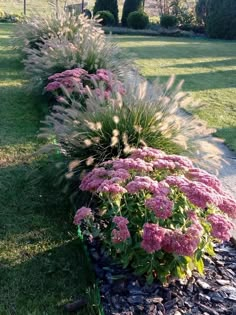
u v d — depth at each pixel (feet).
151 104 12.55
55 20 29.19
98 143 12.05
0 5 66.08
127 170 9.61
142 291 8.94
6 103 21.27
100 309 8.39
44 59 21.44
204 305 8.68
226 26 55.77
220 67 34.42
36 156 15.39
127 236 8.53
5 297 9.02
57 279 9.60
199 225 8.67
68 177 11.23
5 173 14.10
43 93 20.21
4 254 10.30
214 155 12.68
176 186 9.25
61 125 12.68
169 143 12.09
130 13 60.23
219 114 21.80
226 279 9.46
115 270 9.50
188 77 30.17
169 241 8.43
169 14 62.69
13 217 11.77
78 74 18.44
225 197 9.40
